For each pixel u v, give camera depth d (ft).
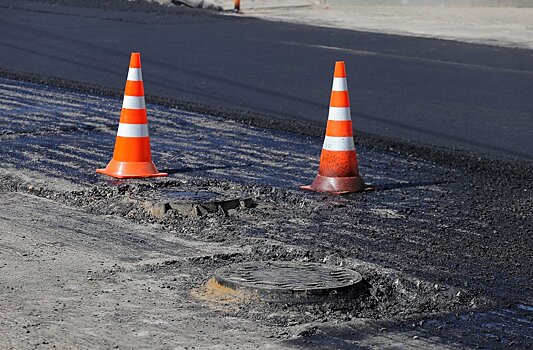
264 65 105.50
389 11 162.91
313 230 47.11
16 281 38.19
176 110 80.89
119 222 47.47
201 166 60.85
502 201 54.75
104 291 37.29
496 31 138.62
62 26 133.90
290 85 94.17
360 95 89.51
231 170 59.93
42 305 35.58
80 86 90.58
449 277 40.52
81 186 54.39
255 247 43.60
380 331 34.22
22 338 32.42
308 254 42.93
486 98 89.35
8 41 119.03
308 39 126.93
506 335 34.35
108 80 94.68
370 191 55.98
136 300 36.37
